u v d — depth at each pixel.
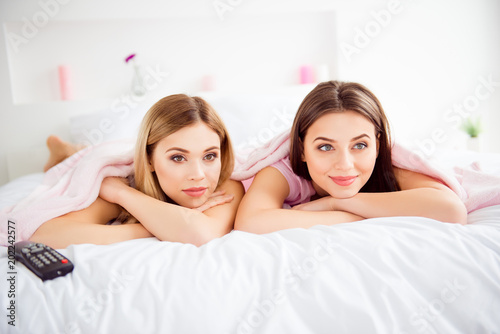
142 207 0.87
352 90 0.86
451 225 0.72
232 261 0.63
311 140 0.87
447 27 2.63
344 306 0.55
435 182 0.91
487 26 2.65
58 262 0.63
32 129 2.31
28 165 2.19
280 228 0.82
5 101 2.28
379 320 0.55
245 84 2.61
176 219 0.83
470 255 0.63
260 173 1.02
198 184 0.89
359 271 0.60
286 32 2.62
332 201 0.91
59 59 2.40
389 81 2.64
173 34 2.50
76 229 0.82
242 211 0.90
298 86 2.53
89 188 0.92
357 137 0.84
